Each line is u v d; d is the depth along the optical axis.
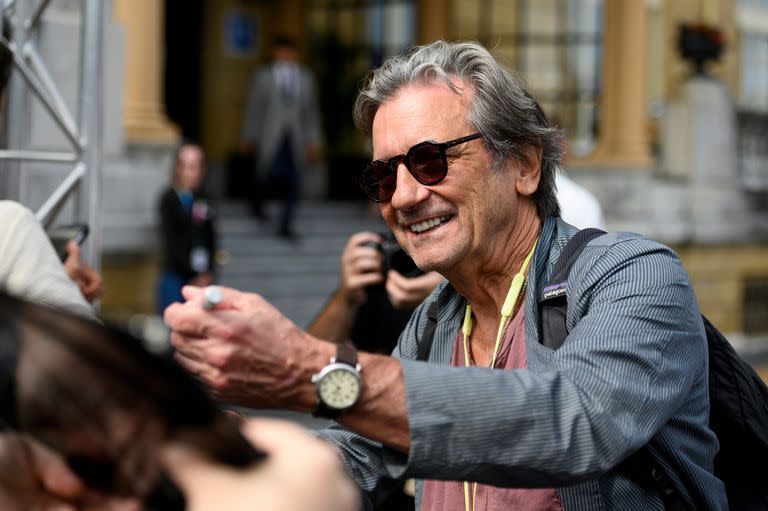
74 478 0.90
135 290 7.45
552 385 1.50
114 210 7.30
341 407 1.40
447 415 1.43
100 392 0.90
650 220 10.77
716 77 11.94
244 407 1.43
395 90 1.92
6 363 0.90
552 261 1.88
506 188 1.92
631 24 10.85
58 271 2.05
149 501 0.91
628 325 1.61
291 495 0.95
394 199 1.89
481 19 11.55
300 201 12.02
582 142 11.22
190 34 12.40
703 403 1.78
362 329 3.23
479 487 1.90
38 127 5.79
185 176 7.18
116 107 7.43
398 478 1.46
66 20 6.13
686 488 1.74
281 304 8.88
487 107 1.87
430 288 2.98
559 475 1.46
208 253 7.18
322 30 12.75
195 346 1.37
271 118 10.05
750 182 11.90
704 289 11.26
